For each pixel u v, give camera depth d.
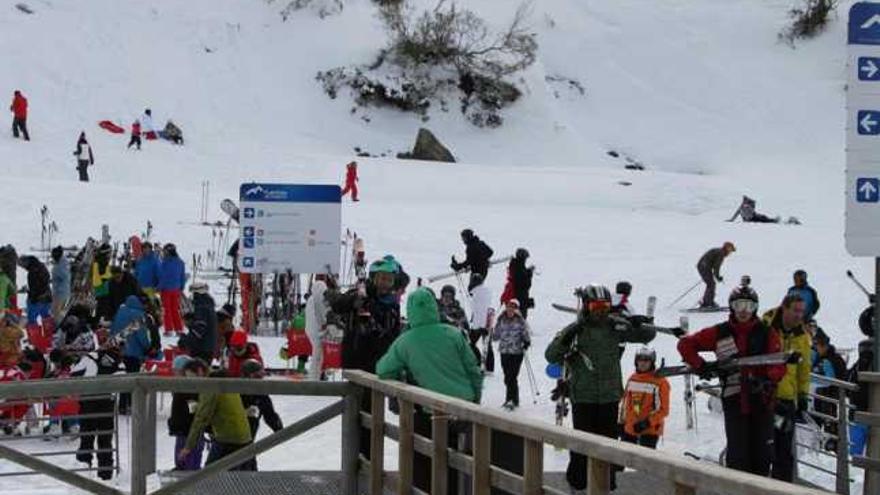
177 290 26.66
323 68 72.69
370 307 12.76
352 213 44.03
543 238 41.16
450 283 33.09
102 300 23.73
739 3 87.88
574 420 12.12
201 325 19.39
